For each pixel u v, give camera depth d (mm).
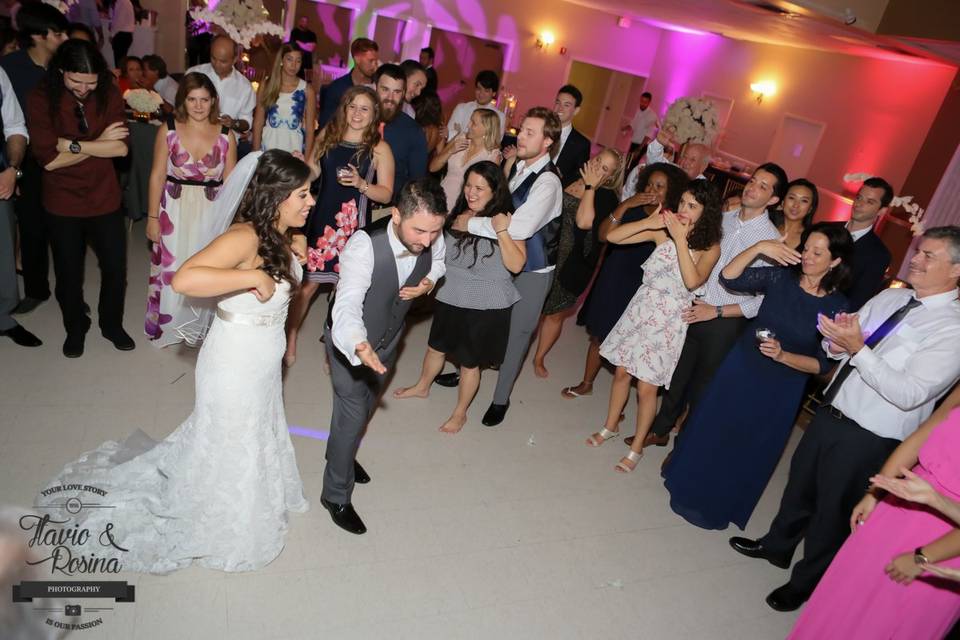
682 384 3637
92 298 4078
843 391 2604
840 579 2336
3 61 3201
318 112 4953
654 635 2592
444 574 2615
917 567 1999
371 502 2906
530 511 3111
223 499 2295
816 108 9680
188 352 3672
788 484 2969
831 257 2684
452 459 3348
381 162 3463
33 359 3314
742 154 11156
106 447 2730
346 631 2270
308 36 8859
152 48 8875
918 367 2277
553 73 13328
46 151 2986
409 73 4605
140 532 2352
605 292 4023
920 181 7539
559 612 2580
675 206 3461
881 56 8297
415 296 2486
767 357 2955
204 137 3279
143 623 2111
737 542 3201
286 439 2539
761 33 9016
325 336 2447
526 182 3164
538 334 5113
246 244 2082
